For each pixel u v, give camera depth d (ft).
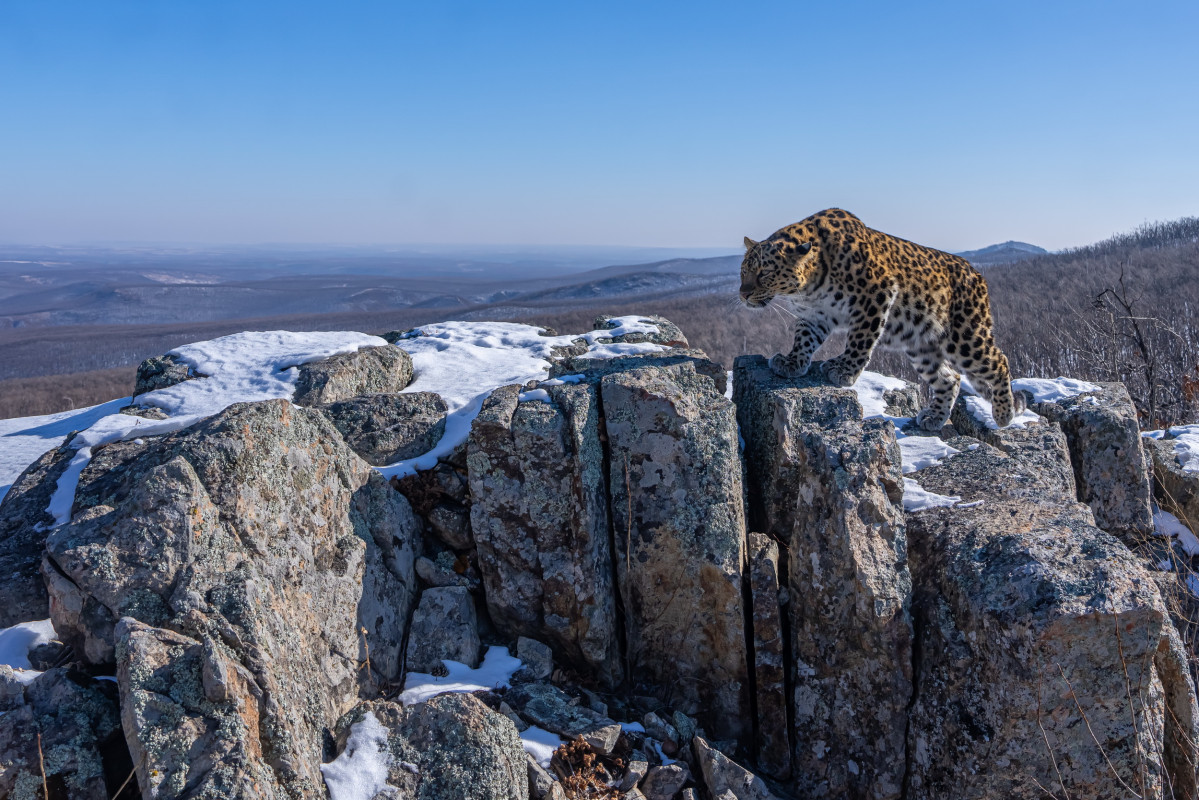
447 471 19.57
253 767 10.53
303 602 14.35
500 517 17.56
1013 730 13.46
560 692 16.30
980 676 13.97
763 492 21.25
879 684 15.39
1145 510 24.76
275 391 25.44
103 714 11.89
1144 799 13.37
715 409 18.19
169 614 12.19
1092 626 12.94
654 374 18.78
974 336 24.38
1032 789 13.58
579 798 13.89
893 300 23.62
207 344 29.58
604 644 17.19
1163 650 14.56
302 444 15.69
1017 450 22.88
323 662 14.28
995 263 231.71
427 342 33.83
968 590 14.61
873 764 15.55
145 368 28.48
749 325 133.18
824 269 23.25
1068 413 25.13
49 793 11.00
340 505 16.33
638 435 17.71
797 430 20.06
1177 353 52.80
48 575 12.53
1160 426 41.01
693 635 17.53
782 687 16.67
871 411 28.04
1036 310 104.99
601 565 17.52
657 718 16.03
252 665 11.50
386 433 21.34
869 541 15.61
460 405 23.72
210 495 13.53
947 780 14.35
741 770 14.74
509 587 17.57
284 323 564.71
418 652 16.72
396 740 12.84
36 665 13.60
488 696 15.79
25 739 11.27
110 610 12.15
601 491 17.97
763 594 16.83
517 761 13.11
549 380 19.79
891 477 16.31
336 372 26.17
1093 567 13.91
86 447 20.03
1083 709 13.29
